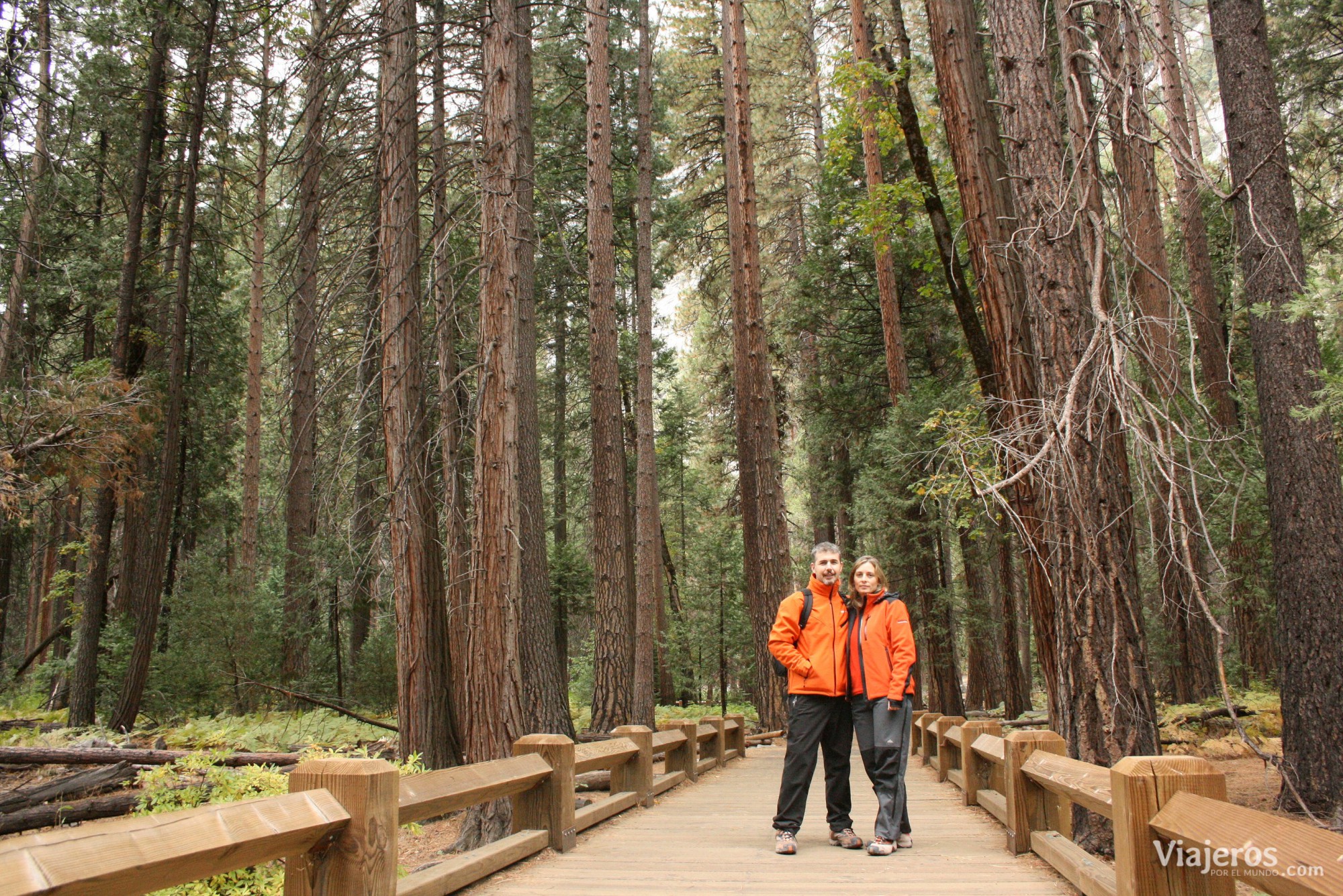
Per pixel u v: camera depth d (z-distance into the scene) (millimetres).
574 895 4473
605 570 16500
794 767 5730
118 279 19016
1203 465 7496
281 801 3111
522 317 14289
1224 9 8664
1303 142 15750
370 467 12047
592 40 17531
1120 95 5781
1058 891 4484
